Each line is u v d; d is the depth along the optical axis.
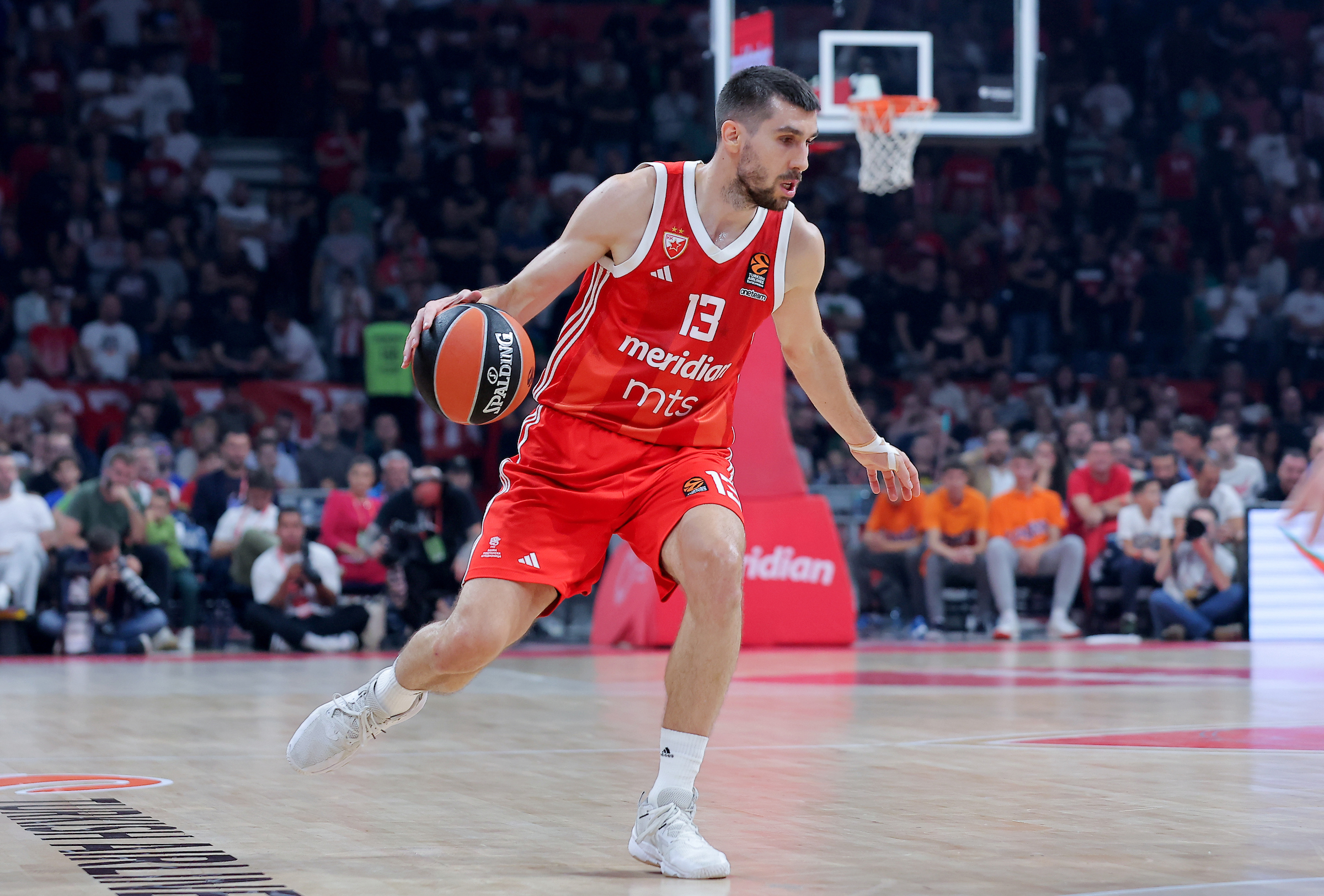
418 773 7.55
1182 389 28.67
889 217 32.66
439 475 18.94
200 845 5.46
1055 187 33.91
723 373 5.86
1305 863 5.07
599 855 5.34
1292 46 36.44
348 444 24.80
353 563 19.33
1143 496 20.61
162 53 32.38
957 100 19.64
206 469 21.09
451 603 19.06
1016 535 20.92
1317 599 20.44
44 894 4.55
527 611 5.61
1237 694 12.23
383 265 29.77
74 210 29.28
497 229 31.86
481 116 33.06
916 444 24.45
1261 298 32.53
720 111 5.64
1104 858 5.20
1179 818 6.09
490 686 13.08
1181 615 20.23
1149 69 36.16
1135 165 35.12
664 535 5.58
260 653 18.30
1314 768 7.71
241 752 8.46
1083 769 7.68
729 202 5.64
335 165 31.12
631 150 33.75
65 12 31.77
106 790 6.93
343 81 33.00
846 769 7.70
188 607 19.17
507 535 5.63
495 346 5.39
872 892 4.64
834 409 6.22
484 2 34.62
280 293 29.94
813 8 19.34
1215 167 34.47
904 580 21.52
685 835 4.98
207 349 27.39
